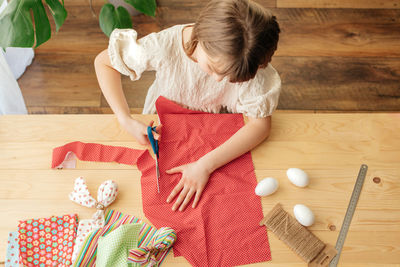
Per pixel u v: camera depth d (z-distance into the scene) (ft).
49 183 3.28
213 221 3.19
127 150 3.44
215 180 3.37
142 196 3.27
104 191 3.15
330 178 3.42
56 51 6.23
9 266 2.96
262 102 3.45
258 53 2.72
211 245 3.09
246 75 2.85
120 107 3.65
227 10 2.66
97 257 2.93
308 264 3.05
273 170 3.45
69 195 3.21
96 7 6.57
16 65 5.81
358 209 3.29
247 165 3.46
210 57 2.84
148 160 3.42
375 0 6.75
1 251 3.01
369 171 3.46
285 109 5.99
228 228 3.17
